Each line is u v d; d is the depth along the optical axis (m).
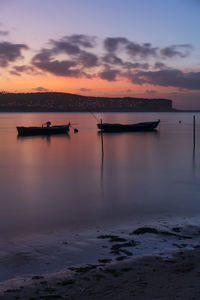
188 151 47.09
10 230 13.53
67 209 17.36
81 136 82.62
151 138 73.81
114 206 17.91
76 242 11.52
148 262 9.05
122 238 11.71
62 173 29.62
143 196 20.38
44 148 54.06
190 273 7.95
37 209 17.44
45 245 11.27
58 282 7.84
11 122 178.50
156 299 6.27
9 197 20.44
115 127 96.62
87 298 6.77
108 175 28.28
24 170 31.58
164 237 11.73
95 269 8.70
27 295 7.09
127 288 7.16
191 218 15.06
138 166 33.22
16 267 9.29
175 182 24.89
